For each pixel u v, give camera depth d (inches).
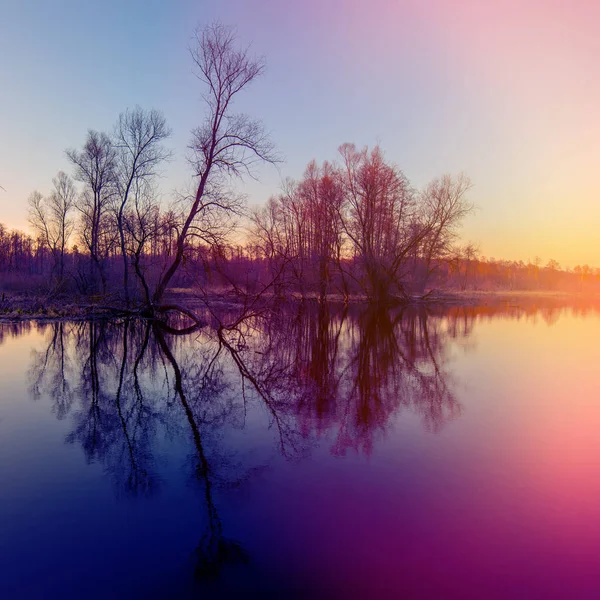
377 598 149.3
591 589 154.3
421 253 1590.8
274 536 182.9
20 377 450.6
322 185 1280.8
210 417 333.7
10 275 1653.5
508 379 455.8
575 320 1109.7
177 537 181.6
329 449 273.3
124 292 1066.7
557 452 269.7
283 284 834.2
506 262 4399.6
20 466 247.0
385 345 677.3
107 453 265.3
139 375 469.1
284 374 478.6
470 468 247.0
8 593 150.5
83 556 169.6
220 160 836.0
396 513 200.4
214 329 824.9
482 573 161.8
